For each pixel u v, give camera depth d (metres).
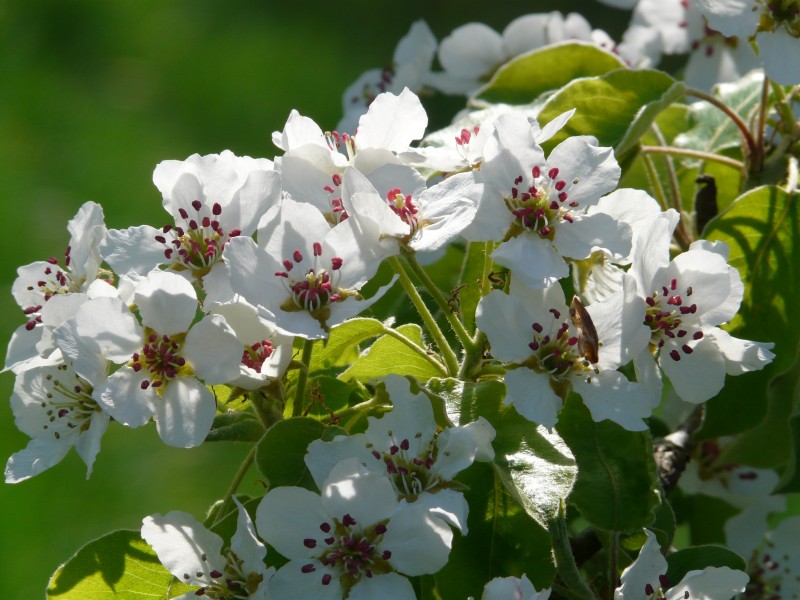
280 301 0.58
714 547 0.60
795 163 0.65
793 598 0.68
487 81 0.74
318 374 0.62
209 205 0.59
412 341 0.61
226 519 0.58
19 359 0.61
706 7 0.63
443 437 0.57
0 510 1.04
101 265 0.62
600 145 0.64
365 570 0.57
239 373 0.58
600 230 0.59
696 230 0.67
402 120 0.60
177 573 0.58
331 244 0.58
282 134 0.60
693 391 0.59
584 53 0.69
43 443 0.60
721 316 0.59
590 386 0.58
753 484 0.69
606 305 0.58
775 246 0.63
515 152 0.59
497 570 0.58
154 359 0.58
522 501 0.57
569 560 0.58
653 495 0.60
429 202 0.59
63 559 1.00
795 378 0.66
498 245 0.59
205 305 0.58
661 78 0.65
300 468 0.58
